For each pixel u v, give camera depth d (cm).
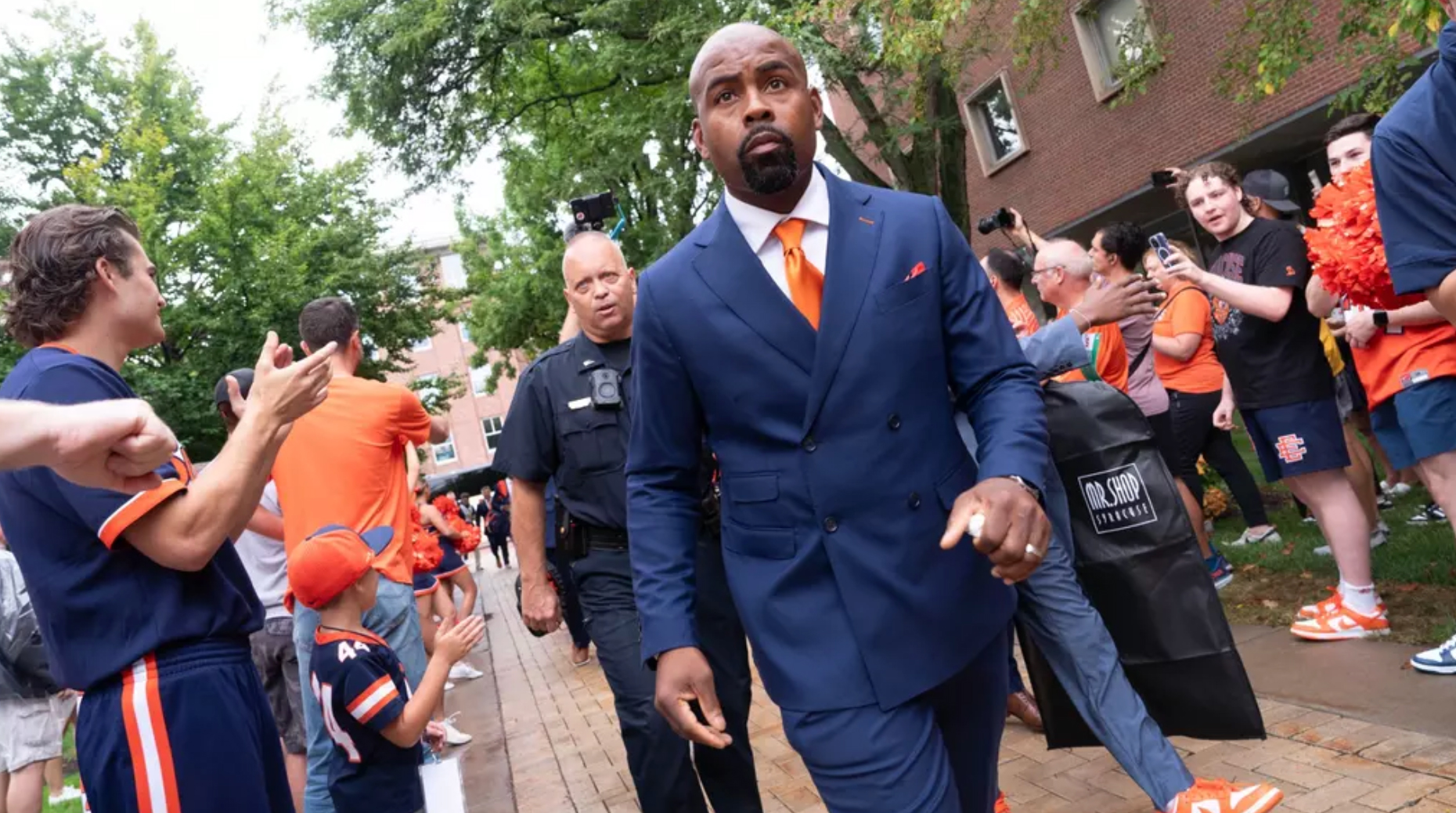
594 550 339
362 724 324
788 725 199
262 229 2172
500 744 617
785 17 991
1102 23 1708
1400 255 206
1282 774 312
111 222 238
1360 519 414
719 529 319
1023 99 1905
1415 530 563
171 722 217
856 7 945
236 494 216
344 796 327
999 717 213
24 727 486
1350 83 1291
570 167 1823
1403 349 364
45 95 2261
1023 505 168
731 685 319
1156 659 304
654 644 201
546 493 573
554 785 505
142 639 218
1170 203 1716
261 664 475
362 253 2336
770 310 195
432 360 5250
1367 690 357
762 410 197
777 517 197
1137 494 304
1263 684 391
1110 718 293
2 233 2195
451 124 1702
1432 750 302
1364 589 416
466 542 940
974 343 198
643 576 209
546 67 1803
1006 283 467
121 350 241
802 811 388
